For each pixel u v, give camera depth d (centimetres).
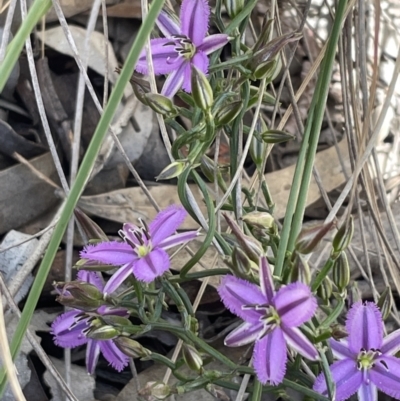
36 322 17
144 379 17
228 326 18
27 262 15
